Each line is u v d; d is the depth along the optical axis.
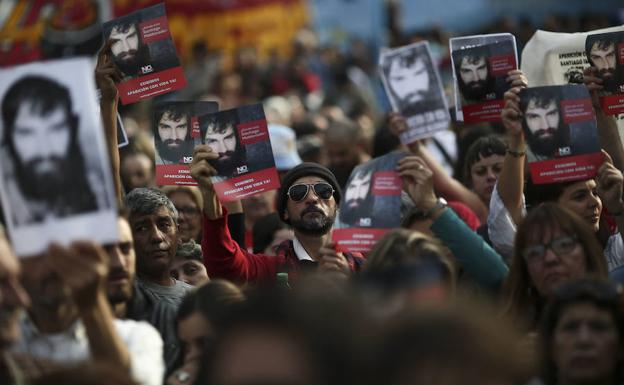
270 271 13.30
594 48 13.25
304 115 29.55
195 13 39.28
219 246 12.83
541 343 9.27
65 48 23.34
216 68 38.72
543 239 10.71
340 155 20.09
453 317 5.52
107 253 10.43
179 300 12.22
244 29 39.88
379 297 5.96
